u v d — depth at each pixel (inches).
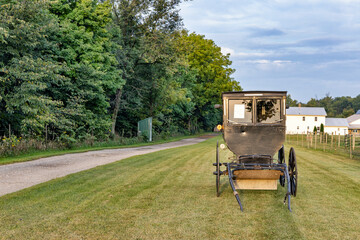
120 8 1435.8
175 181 414.6
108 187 372.5
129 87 1628.9
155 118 1854.1
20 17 778.2
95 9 1107.9
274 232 225.6
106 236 217.9
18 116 861.2
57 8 1029.8
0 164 581.3
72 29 1010.1
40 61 802.2
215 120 3331.7
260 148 339.6
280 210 281.0
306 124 3917.3
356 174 488.1
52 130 973.8
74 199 314.0
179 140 1825.8
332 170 531.8
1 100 790.5
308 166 584.4
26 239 211.8
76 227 234.7
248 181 337.1
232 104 349.1
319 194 344.5
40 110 810.2
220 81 2539.4
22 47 811.4
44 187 369.1
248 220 252.5
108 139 1221.7
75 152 847.1
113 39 1395.2
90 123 1096.8
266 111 345.1
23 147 749.3
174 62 1518.2
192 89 2482.8
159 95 1754.4
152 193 343.6
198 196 332.5
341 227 236.4
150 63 1561.3
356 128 4178.2
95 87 1038.4
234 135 344.8
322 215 266.4
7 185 386.9
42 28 827.4
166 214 267.6
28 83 765.3
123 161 638.5
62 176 452.1
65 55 967.6
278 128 341.4
